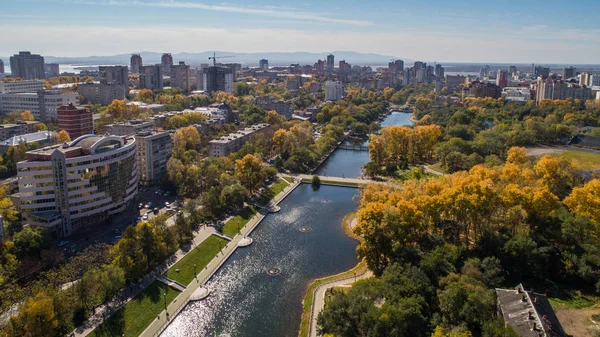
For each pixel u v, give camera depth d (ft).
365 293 652.48
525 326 565.94
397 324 588.09
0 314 639.76
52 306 607.78
